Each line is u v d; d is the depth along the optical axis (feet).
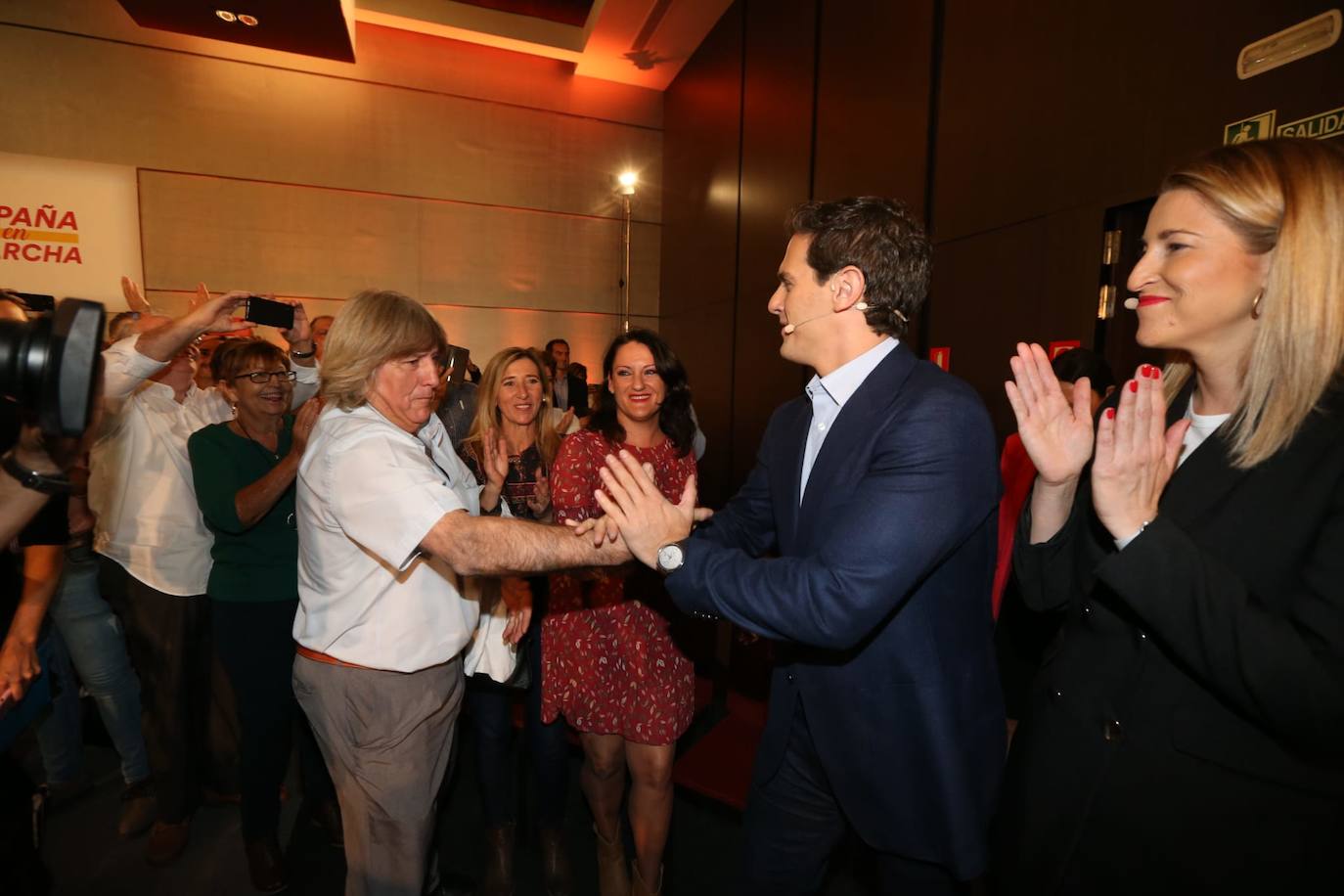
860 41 12.90
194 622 6.47
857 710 3.19
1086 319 8.21
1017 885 2.80
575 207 22.63
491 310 21.83
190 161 18.30
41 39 16.89
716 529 4.12
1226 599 2.13
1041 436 2.86
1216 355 2.46
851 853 6.07
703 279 20.58
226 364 5.94
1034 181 8.96
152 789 6.89
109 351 5.12
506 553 3.28
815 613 2.66
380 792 3.89
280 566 5.75
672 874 6.05
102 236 17.69
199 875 6.07
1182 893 2.34
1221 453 2.44
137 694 6.93
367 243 20.20
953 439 2.81
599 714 5.22
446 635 4.05
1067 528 3.01
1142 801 2.42
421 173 20.68
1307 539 2.17
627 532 3.13
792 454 3.65
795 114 15.37
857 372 3.25
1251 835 2.21
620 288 23.39
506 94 21.50
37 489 2.31
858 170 13.07
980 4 9.84
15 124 16.83
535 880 6.07
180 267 18.38
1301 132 5.84
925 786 3.10
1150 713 2.43
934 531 2.70
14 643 3.24
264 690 5.72
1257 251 2.27
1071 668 2.77
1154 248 2.49
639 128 23.25
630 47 20.74
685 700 5.36
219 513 5.41
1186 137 6.92
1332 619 1.98
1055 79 8.57
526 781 6.65
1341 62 5.53
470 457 6.48
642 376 5.58
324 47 17.35
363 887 3.97
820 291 3.26
